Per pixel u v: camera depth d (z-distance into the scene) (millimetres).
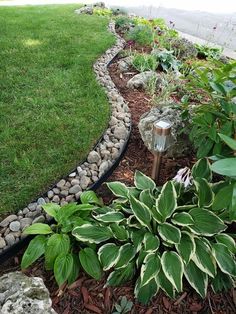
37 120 2596
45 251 1445
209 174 1751
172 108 2289
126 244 1505
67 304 1396
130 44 4598
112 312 1381
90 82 3271
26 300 1209
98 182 2057
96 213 1694
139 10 8375
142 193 1701
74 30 5148
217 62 1923
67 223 1576
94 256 1475
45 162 2162
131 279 1494
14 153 2211
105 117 2689
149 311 1395
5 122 2553
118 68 3879
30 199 1886
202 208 1571
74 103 2883
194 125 1959
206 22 7172
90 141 2391
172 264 1382
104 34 5016
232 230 1727
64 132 2471
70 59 3857
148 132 2244
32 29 5074
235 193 1138
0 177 2012
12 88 3088
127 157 2354
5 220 1733
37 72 3463
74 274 1442
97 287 1463
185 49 4465
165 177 2143
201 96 2805
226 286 1457
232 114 1766
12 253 1616
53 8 7203
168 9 8633
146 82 3387
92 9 6945
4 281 1317
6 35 4676
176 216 1550
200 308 1425
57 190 1966
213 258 1446
